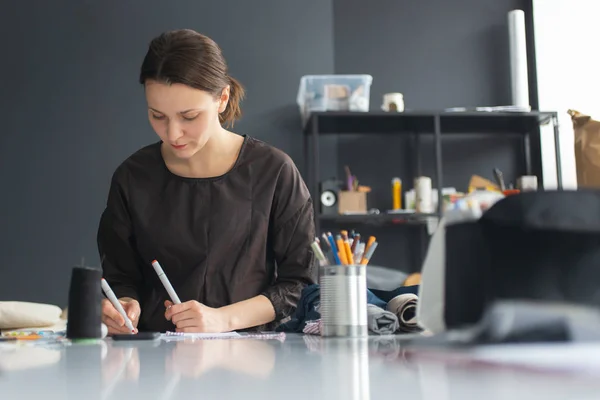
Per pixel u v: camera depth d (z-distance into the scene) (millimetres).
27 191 4715
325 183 4531
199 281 1979
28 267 4660
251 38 4883
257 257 2027
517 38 4773
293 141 4816
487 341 833
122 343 1261
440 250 972
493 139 4934
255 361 870
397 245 4742
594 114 4758
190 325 1741
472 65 4988
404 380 648
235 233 1997
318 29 4918
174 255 1996
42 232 4695
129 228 2049
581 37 4832
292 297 1981
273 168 2047
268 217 2031
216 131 2004
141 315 2014
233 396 588
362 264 1413
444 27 5012
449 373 680
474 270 890
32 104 4773
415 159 4863
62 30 4840
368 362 821
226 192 2010
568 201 859
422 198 4504
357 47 4977
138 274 2090
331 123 4641
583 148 3352
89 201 4738
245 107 4832
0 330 3254
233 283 1992
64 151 4758
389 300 1675
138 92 4832
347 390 602
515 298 852
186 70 1759
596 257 834
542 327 821
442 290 946
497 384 598
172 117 1804
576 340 807
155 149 2082
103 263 2084
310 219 2092
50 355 1016
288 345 1147
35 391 643
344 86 4527
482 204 929
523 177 4703
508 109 4547
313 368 775
